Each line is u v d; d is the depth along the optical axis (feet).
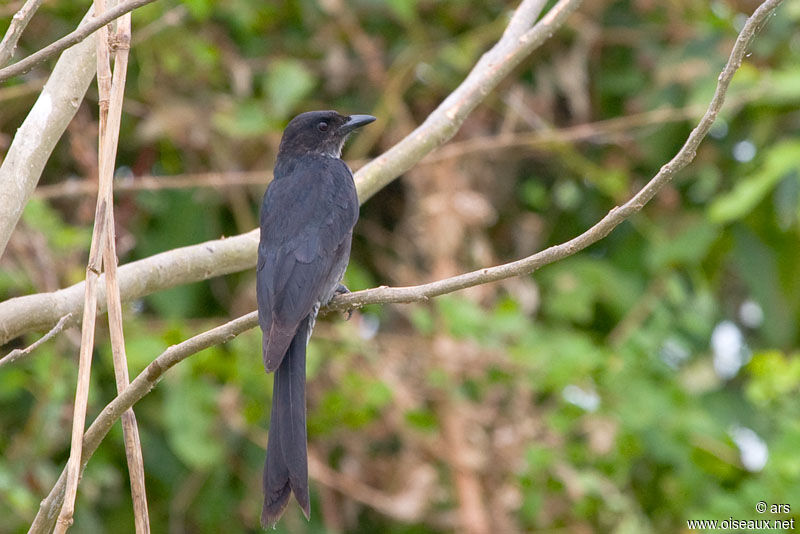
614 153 40.63
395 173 28.14
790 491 32.81
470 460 36.88
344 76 39.73
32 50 36.88
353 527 39.42
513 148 40.22
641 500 39.75
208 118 37.65
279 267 25.64
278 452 21.76
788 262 39.96
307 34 40.01
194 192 38.45
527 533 38.11
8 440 36.96
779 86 37.09
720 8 39.60
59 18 37.19
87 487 35.68
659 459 37.52
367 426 37.19
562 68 39.81
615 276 39.86
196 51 36.78
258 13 38.32
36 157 21.97
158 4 36.32
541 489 36.47
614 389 36.37
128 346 34.58
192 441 34.76
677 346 38.73
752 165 39.52
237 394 35.70
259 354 35.86
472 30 40.73
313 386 37.14
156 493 38.93
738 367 42.47
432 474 37.14
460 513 36.96
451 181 38.55
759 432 40.52
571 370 36.09
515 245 41.37
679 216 40.11
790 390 35.24
